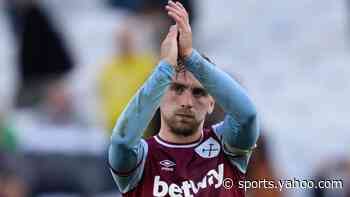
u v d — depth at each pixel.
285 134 38.00
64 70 36.19
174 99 15.67
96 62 40.44
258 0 46.62
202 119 15.74
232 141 15.70
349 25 44.78
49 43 36.16
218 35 44.34
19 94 34.81
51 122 31.41
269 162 22.55
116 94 32.59
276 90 41.03
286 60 42.94
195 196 15.58
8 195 26.66
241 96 15.52
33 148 27.95
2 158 26.92
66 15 46.38
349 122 39.06
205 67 15.44
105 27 44.91
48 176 27.25
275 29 45.09
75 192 27.22
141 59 33.06
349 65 42.44
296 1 46.34
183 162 15.70
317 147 37.09
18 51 38.19
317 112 39.69
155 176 15.66
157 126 19.09
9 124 28.91
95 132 29.48
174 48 15.41
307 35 44.56
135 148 15.40
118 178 15.63
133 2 42.75
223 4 46.47
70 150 27.77
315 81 41.66
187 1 40.53
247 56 43.19
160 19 33.94
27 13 36.62
